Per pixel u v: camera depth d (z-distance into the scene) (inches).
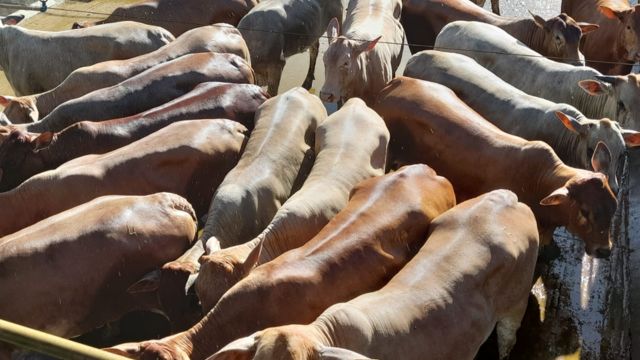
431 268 271.1
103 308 295.1
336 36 360.5
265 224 306.0
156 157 314.0
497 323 288.2
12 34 384.2
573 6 409.7
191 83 350.6
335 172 304.2
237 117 339.9
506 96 333.1
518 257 277.9
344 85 349.7
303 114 329.4
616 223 320.2
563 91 343.9
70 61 377.7
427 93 327.6
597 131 315.9
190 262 288.2
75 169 310.2
